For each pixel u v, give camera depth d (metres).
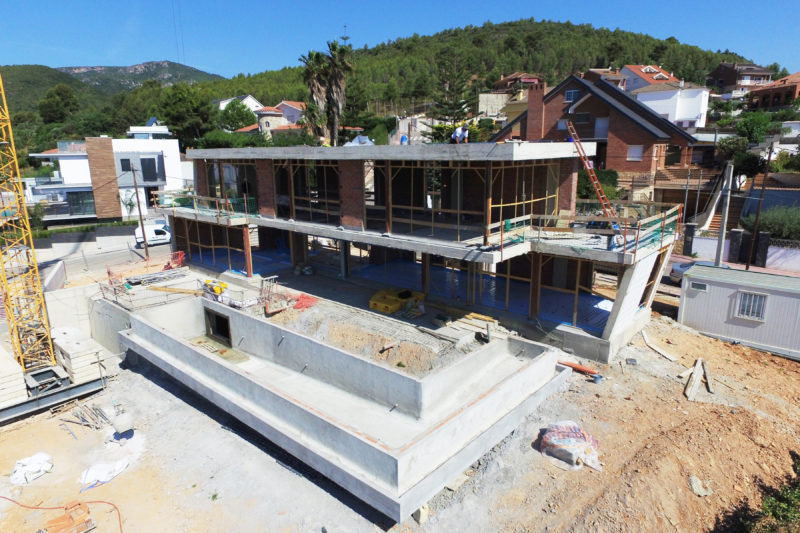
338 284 24.64
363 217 20.41
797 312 17.88
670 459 12.77
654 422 14.52
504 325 19.67
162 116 64.94
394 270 25.70
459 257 16.94
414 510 11.48
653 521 11.32
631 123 37.16
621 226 17.66
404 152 17.73
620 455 13.27
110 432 16.86
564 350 18.39
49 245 38.38
